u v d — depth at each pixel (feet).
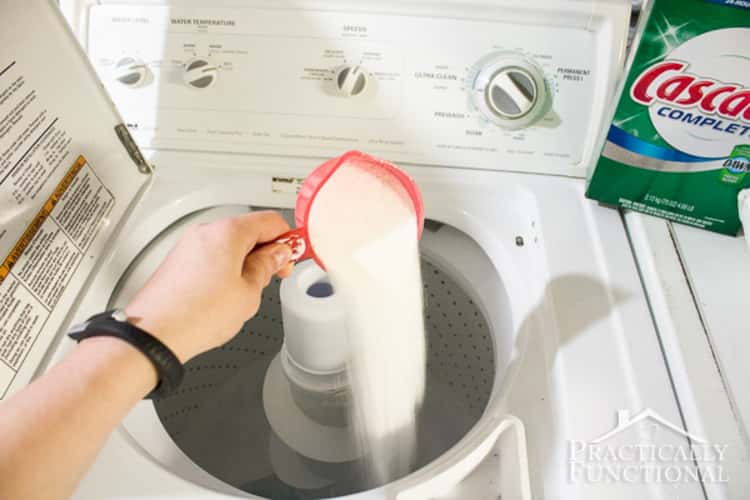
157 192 2.45
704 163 2.01
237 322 1.62
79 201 2.05
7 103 1.68
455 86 2.24
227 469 2.69
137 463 1.70
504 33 2.18
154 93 2.37
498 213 2.40
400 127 2.31
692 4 1.70
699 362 1.79
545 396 1.80
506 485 1.60
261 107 2.34
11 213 1.73
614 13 2.12
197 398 2.76
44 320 1.90
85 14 2.34
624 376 1.80
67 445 1.22
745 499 1.54
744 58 1.76
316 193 1.77
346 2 2.19
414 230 1.87
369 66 2.25
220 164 2.44
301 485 2.65
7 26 1.65
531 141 2.30
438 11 2.17
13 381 1.77
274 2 2.21
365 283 1.87
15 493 1.15
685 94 1.88
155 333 1.41
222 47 2.29
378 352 2.06
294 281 2.14
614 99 2.04
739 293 1.97
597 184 2.20
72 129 1.98
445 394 2.88
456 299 2.66
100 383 1.28
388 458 2.41
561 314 1.94
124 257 2.31
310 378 2.33
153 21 2.30
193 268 1.54
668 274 2.02
